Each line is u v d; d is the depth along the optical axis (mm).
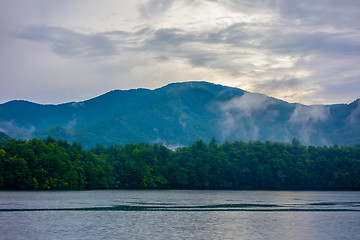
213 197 160625
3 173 172000
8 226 69000
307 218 86500
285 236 64312
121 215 86500
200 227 71375
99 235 62188
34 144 194625
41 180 181500
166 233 64938
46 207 99438
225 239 61062
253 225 75000
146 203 119562
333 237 64000
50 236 60875
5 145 189125
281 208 108875
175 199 142000
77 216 83250
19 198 128875
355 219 85188
